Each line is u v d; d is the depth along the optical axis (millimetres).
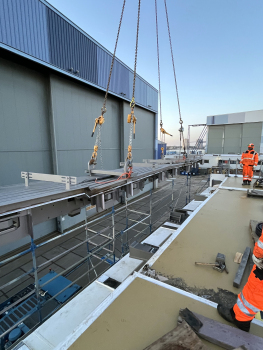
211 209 5445
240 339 1641
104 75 13719
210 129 26156
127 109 17250
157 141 23281
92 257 9430
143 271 2801
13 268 8789
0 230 3131
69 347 1691
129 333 1808
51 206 3938
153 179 7219
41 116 10773
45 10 9414
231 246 3463
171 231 6621
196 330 1740
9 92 9297
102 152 15164
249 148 8562
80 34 11469
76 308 3418
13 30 8258
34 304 6035
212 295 2318
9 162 9523
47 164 11273
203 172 32312
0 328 5426
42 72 10508
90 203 4734
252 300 1629
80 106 12812
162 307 2109
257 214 5008
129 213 14992
